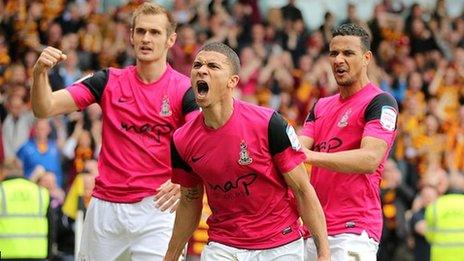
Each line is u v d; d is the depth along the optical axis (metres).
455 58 45.28
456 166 40.72
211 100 15.42
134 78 18.44
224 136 15.65
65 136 34.06
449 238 28.62
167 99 18.31
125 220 18.31
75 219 27.97
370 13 47.94
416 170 37.75
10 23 38.75
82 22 39.62
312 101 39.25
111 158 18.42
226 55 15.48
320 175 17.92
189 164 16.03
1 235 24.39
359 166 17.16
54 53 17.47
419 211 30.36
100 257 18.55
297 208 16.03
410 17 46.03
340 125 17.92
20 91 34.59
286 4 45.34
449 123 41.72
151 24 18.22
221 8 41.84
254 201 15.95
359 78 17.89
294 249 16.16
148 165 18.30
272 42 41.38
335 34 17.88
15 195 24.53
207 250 16.36
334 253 17.75
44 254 24.66
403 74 43.38
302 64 40.44
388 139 17.47
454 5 50.06
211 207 16.33
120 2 42.75
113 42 39.38
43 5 39.78
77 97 18.28
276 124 15.58
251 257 16.08
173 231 16.77
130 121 18.31
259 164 15.70
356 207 17.75
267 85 39.38
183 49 38.88
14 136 34.34
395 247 31.20
